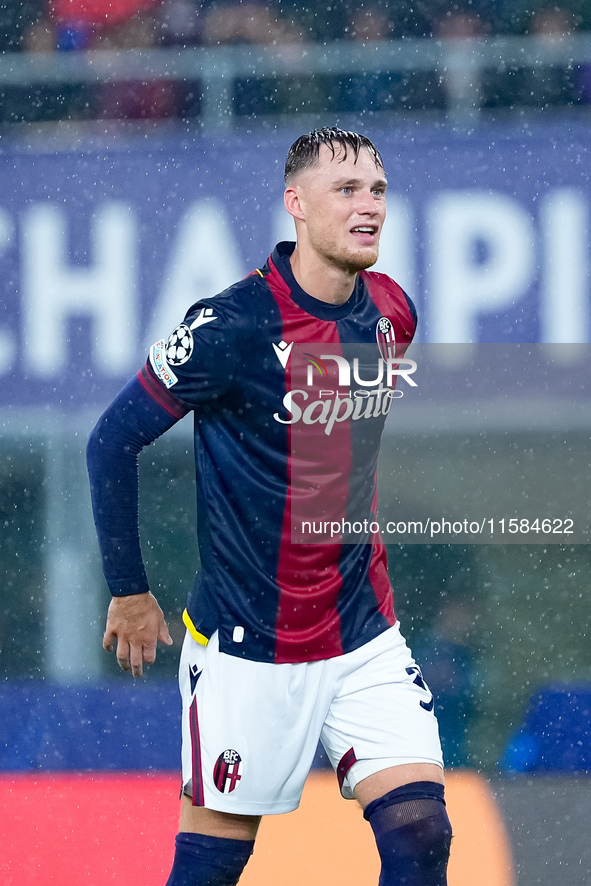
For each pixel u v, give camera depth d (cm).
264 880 1249
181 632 2205
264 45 2273
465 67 2244
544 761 1742
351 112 2259
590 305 2145
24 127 2197
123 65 2238
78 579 2181
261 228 2164
